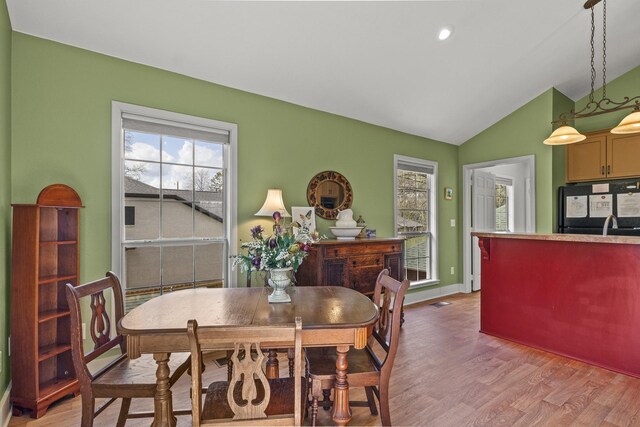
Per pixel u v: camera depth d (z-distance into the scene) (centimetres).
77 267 227
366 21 268
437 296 498
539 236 292
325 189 384
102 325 179
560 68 390
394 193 453
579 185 425
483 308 344
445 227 516
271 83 322
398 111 412
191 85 295
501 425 192
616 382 241
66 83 241
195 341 118
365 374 167
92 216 251
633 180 413
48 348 218
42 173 232
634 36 352
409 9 265
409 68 337
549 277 295
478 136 507
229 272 314
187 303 186
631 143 398
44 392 207
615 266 259
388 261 364
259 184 334
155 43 255
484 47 327
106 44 249
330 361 181
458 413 203
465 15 283
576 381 243
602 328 264
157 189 284
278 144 348
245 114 326
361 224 393
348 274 328
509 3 281
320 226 378
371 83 350
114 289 190
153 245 279
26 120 227
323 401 204
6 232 206
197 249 302
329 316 163
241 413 122
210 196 311
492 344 312
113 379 158
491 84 393
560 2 293
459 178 535
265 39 269
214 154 313
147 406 211
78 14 223
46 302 223
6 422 192
